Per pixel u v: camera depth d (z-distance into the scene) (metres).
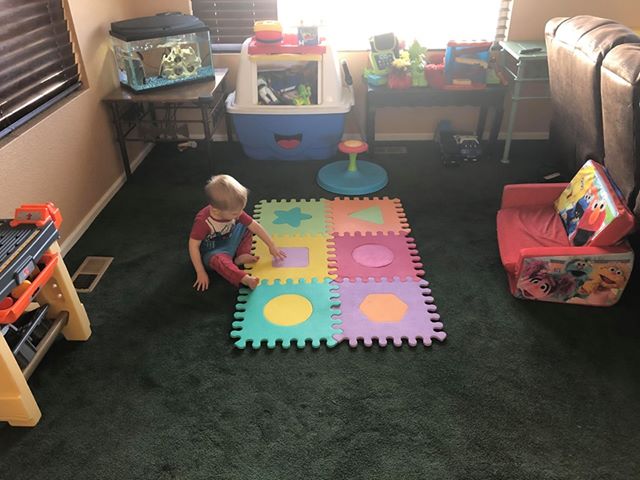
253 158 3.02
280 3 3.00
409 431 1.48
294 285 2.03
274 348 1.76
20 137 1.92
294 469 1.38
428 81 2.78
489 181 2.76
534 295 1.91
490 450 1.43
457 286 2.02
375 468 1.38
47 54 2.14
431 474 1.37
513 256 1.97
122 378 1.65
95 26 2.49
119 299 1.98
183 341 1.79
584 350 1.73
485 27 3.01
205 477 1.37
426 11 2.99
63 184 2.23
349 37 3.07
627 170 1.76
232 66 3.08
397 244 2.26
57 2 2.21
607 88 1.73
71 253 2.24
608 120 1.78
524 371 1.66
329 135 2.86
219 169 2.92
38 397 1.60
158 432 1.49
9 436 1.48
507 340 1.77
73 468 1.40
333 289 2.00
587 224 1.91
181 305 1.95
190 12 2.97
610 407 1.54
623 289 1.85
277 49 2.66
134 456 1.42
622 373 1.65
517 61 2.77
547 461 1.40
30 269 1.42
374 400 1.57
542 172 2.83
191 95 2.59
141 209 2.57
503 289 2.00
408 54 2.79
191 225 2.44
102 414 1.54
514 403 1.56
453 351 1.74
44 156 2.08
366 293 1.98
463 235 2.32
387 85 2.81
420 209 2.52
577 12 2.82
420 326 1.83
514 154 3.02
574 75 2.03
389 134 3.22
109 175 2.66
